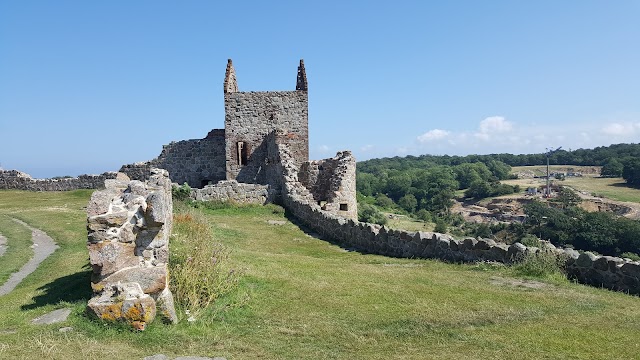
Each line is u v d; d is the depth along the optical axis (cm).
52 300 827
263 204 2308
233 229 1748
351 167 2358
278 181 2462
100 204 713
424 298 855
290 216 2141
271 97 2842
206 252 945
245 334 669
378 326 707
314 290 894
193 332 662
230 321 718
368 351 614
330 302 822
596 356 597
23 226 1911
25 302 845
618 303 829
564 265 1049
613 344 635
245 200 2305
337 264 1195
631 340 649
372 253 1457
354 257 1373
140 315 653
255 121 2839
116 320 652
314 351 612
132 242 713
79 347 586
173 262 871
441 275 1059
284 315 753
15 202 2791
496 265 1128
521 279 1012
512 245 1144
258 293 862
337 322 723
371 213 4634
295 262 1187
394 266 1202
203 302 767
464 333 678
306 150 2852
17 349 576
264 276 981
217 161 3027
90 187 3394
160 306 693
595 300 847
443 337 663
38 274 1169
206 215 1980
